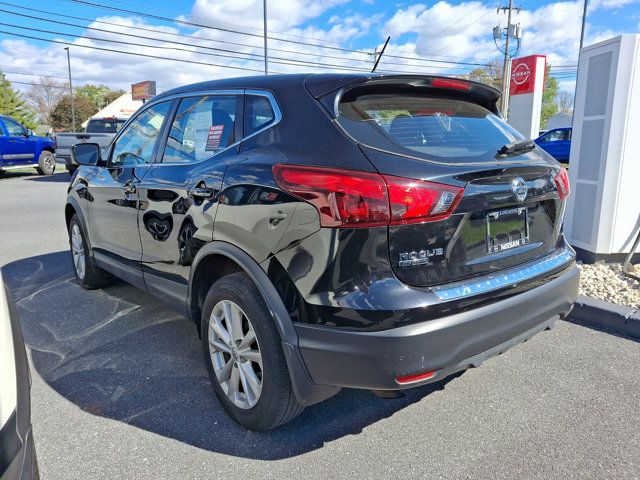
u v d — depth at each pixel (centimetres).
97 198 434
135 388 326
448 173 230
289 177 239
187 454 262
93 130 1859
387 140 238
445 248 231
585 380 330
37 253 678
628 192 524
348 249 220
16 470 148
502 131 295
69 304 475
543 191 279
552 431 278
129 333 409
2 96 6391
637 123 509
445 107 284
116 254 416
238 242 264
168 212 326
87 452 263
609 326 406
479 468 249
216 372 292
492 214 252
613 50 501
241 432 280
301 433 280
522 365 351
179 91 365
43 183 1609
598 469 247
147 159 377
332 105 249
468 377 337
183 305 329
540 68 1717
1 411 147
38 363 361
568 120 4344
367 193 217
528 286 260
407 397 315
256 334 255
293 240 235
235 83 311
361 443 270
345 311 221
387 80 259
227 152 291
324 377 233
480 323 232
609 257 543
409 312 216
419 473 246
